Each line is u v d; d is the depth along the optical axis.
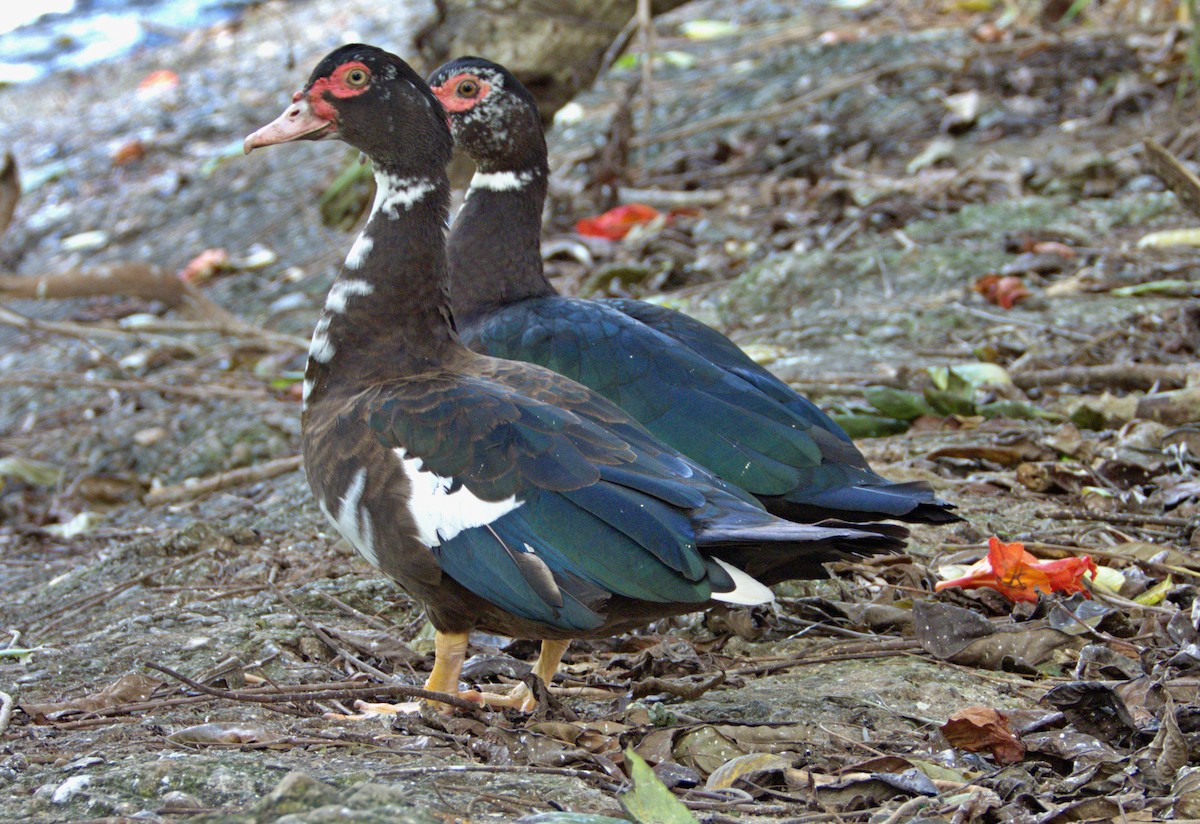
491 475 6.46
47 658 7.94
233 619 8.52
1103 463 9.91
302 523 10.44
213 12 31.58
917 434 10.83
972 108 17.64
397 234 7.19
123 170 22.45
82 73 28.38
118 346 17.00
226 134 23.14
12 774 5.94
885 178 16.62
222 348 16.08
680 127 19.30
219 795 5.61
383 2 28.31
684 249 15.66
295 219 19.31
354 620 8.52
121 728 6.61
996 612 8.14
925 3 22.61
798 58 20.59
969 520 9.29
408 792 5.66
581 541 6.27
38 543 11.60
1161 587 8.17
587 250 15.98
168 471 13.43
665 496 6.30
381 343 7.13
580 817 5.23
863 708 6.80
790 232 15.89
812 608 8.27
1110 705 6.48
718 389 8.16
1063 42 19.39
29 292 15.24
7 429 15.40
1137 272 13.58
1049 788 5.99
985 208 15.34
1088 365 11.81
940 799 5.73
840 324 13.19
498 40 15.02
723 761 6.32
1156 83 17.69
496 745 6.27
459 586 6.64
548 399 6.96
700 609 6.57
